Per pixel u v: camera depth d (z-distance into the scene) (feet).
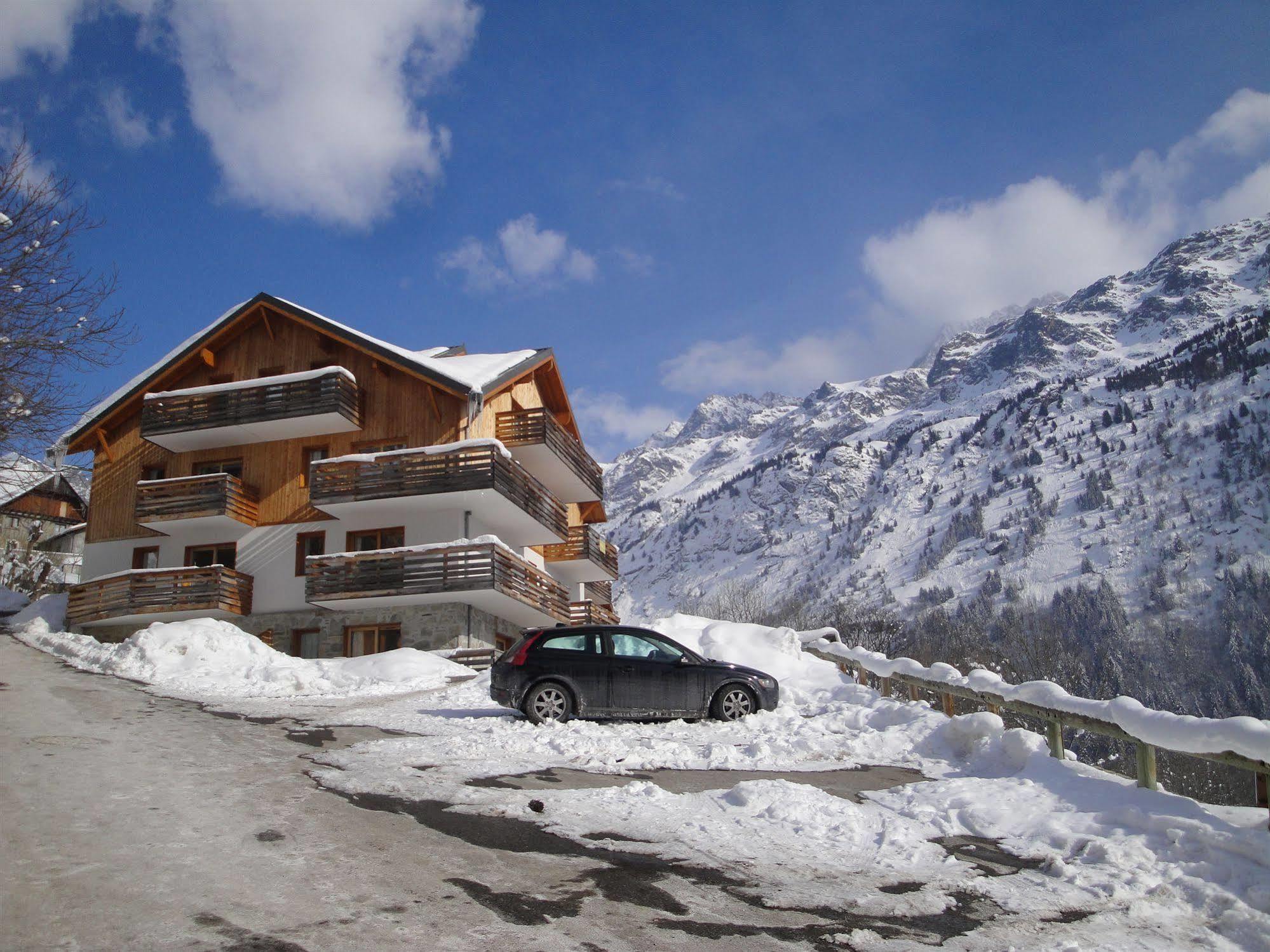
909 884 25.50
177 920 21.16
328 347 117.08
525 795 34.37
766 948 21.12
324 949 19.90
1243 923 21.91
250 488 113.50
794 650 73.46
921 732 44.70
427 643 103.81
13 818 28.66
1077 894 24.45
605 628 53.83
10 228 41.19
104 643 95.86
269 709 57.41
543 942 20.90
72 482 132.77
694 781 37.96
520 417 117.39
